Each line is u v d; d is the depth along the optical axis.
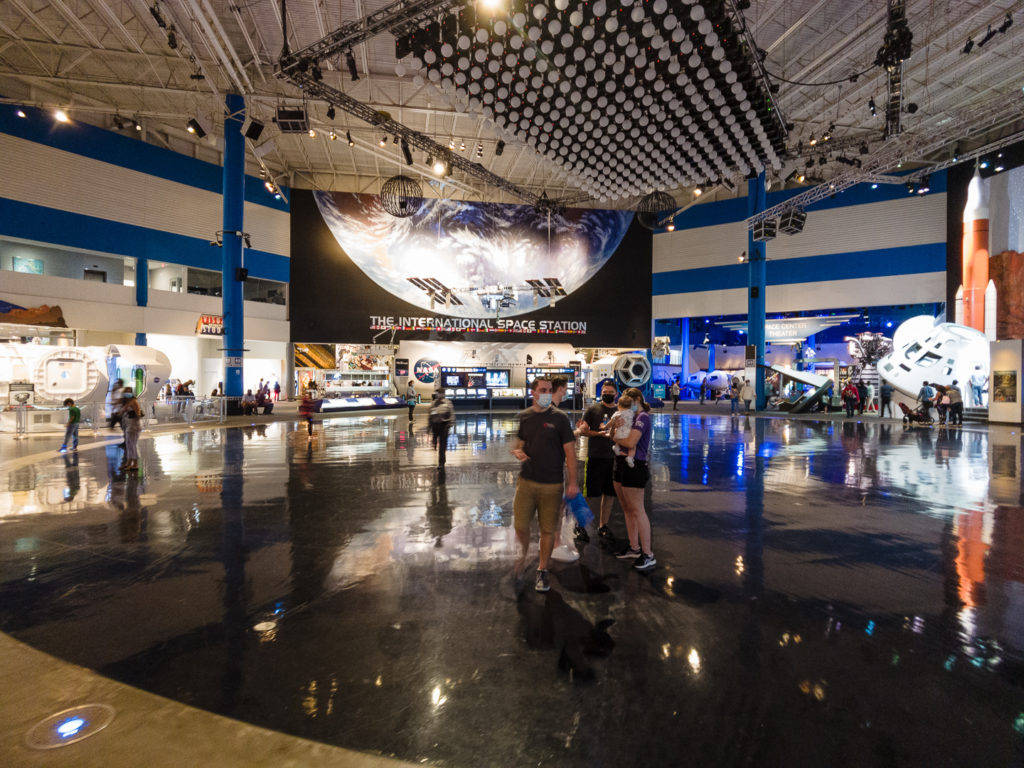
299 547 4.35
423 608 3.18
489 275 27.83
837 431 14.88
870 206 24.70
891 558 4.13
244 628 2.91
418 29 7.68
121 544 4.41
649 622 3.00
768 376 27.12
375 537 4.63
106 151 20.95
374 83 18.36
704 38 7.46
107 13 14.48
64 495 6.30
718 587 3.54
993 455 9.97
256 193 25.19
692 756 1.88
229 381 19.02
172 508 5.67
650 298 29.27
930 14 13.41
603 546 4.50
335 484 7.00
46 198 19.48
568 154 9.82
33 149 19.20
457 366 24.88
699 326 37.69
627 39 7.16
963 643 2.75
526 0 6.94
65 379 14.48
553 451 3.54
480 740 1.98
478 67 7.94
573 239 28.56
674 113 8.64
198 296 23.97
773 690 2.31
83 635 2.82
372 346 26.52
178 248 23.00
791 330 34.22
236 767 1.83
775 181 25.30
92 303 20.75
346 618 3.04
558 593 3.43
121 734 2.01
